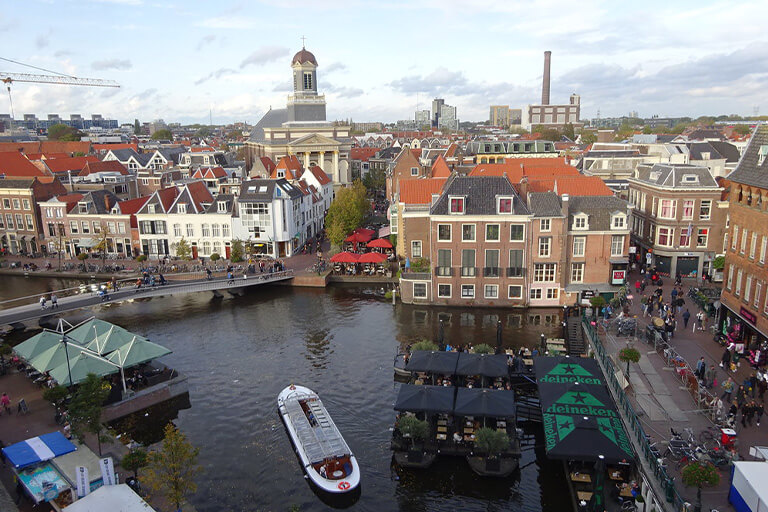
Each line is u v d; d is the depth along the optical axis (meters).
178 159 179.62
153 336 65.75
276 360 58.22
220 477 39.38
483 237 69.50
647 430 36.75
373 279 85.12
